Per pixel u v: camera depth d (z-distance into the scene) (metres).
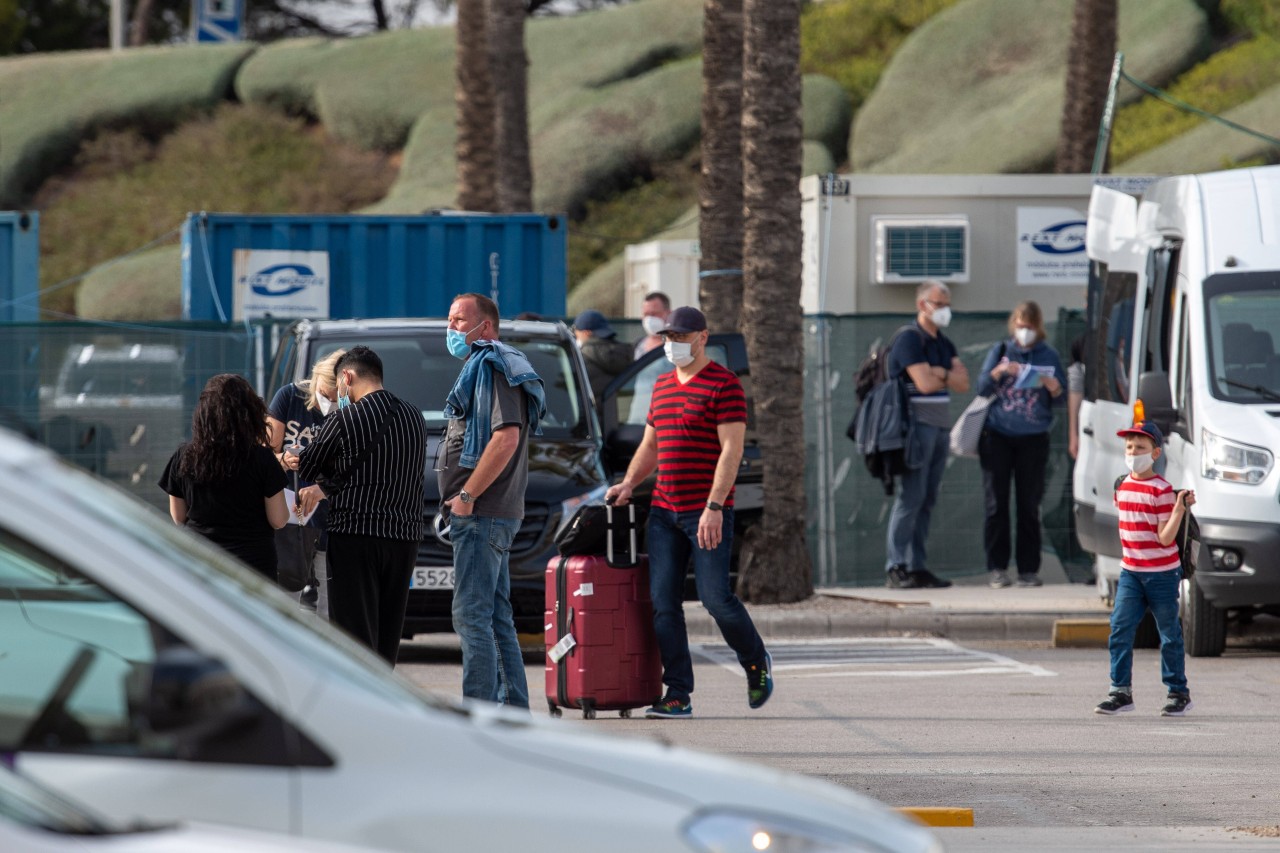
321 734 10.65
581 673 30.20
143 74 155.50
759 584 47.38
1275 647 42.66
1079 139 84.50
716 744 28.11
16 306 59.53
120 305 124.19
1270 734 29.64
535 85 148.75
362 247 58.47
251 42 165.25
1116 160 117.38
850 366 53.31
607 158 133.50
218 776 10.55
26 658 15.79
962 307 59.28
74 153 148.25
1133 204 46.59
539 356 41.28
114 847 9.45
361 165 144.00
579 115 138.50
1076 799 24.20
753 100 47.03
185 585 10.79
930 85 134.38
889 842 11.20
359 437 26.19
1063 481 53.94
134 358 52.41
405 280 58.69
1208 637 39.94
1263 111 115.12
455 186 134.38
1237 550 38.66
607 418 41.09
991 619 45.00
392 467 26.38
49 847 9.39
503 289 59.25
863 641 44.09
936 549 53.53
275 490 25.00
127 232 136.62
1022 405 49.81
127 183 142.88
